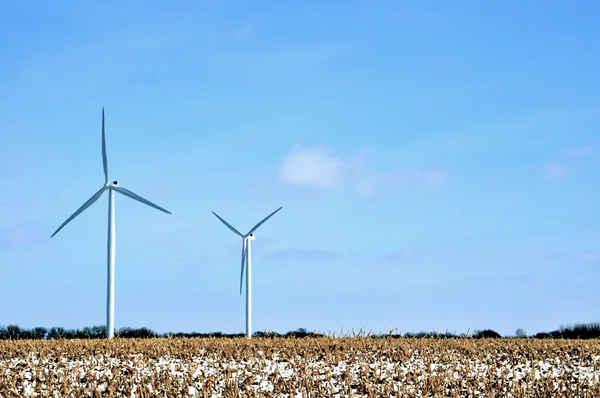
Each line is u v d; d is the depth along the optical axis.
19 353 27.14
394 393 19.89
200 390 20.19
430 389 20.31
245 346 29.14
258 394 19.50
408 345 29.19
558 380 21.67
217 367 23.91
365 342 30.58
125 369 23.22
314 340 31.67
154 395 19.56
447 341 31.64
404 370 23.31
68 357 26.20
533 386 20.55
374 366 24.12
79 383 21.23
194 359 25.61
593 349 28.12
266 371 23.05
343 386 20.38
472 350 28.14
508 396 19.55
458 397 19.12
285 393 19.88
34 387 20.45
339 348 28.53
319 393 19.25
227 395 19.38
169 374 22.20
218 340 32.25
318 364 24.39
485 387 20.52
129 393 19.78
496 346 29.64
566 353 27.20
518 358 25.98
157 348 28.16
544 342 31.14
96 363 24.50
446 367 24.05
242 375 22.25
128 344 30.16
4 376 22.00
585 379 21.33
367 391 19.80
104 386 20.64
